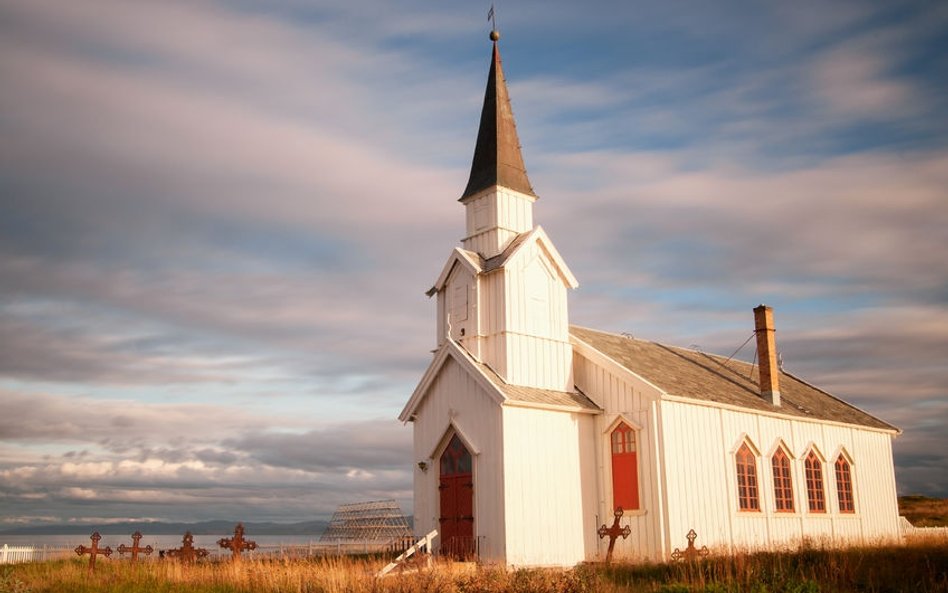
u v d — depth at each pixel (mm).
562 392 34688
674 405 33625
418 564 23062
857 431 44750
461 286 35812
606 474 33781
